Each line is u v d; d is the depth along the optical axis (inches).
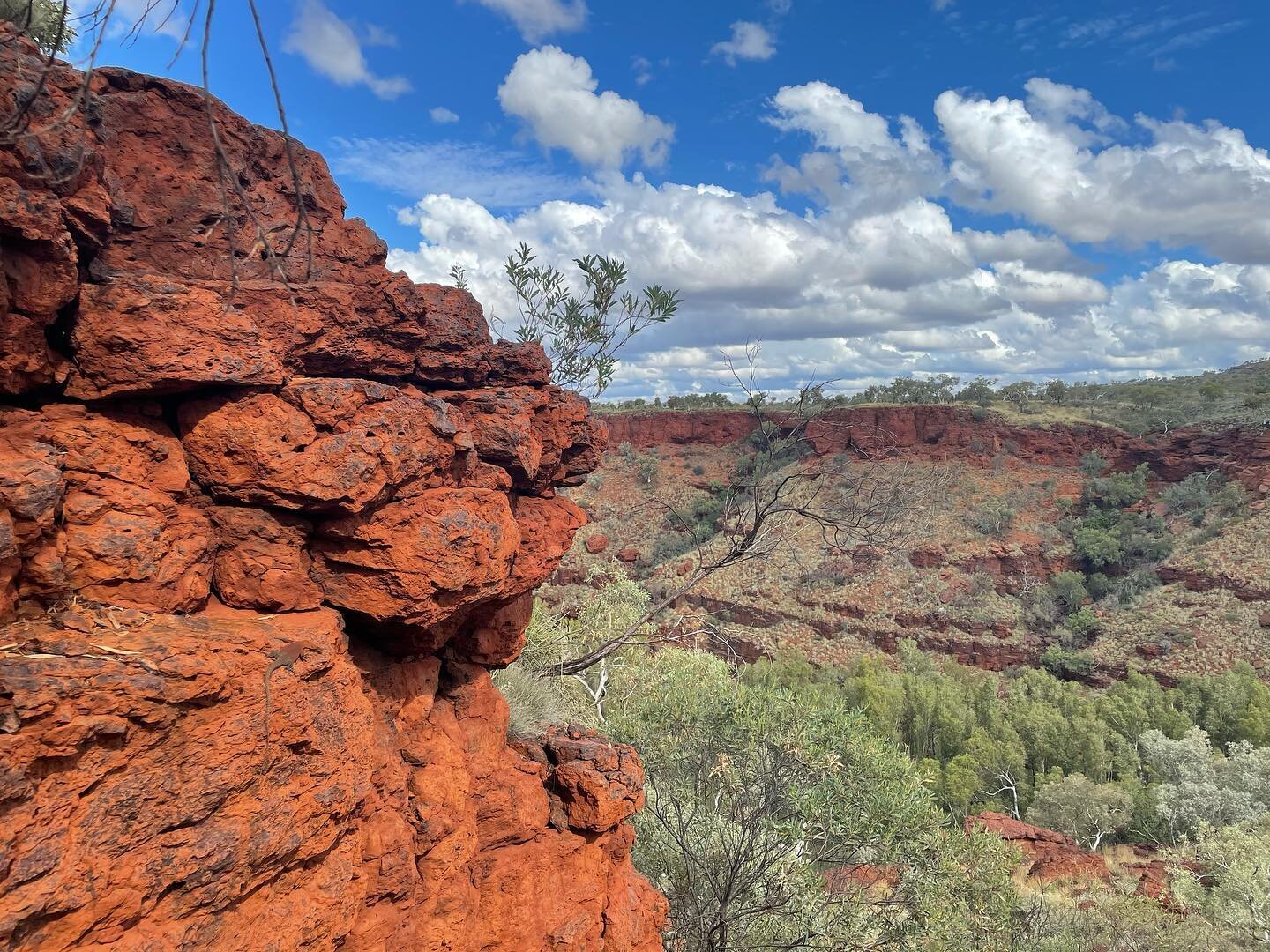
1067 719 2162.9
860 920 473.1
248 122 209.8
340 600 193.6
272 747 153.5
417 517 195.3
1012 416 3956.7
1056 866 1200.8
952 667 2721.5
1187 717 2137.1
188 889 135.6
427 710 238.4
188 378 158.6
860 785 489.1
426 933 208.2
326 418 179.6
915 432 3971.5
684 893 447.2
